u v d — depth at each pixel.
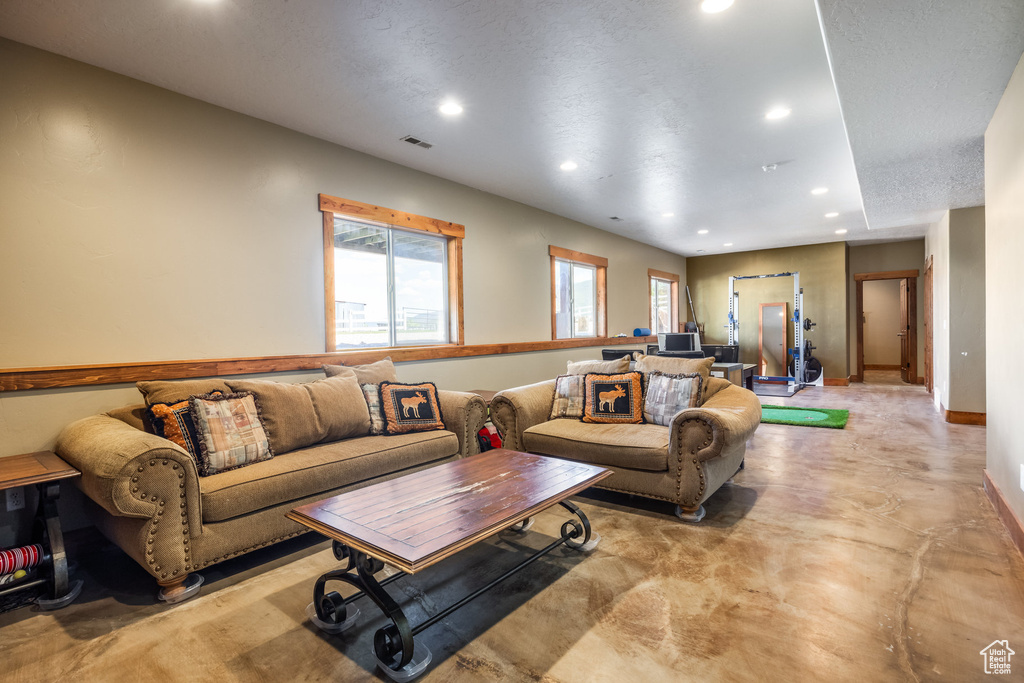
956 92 2.48
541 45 2.51
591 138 3.75
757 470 3.70
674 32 2.41
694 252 9.88
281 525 2.36
